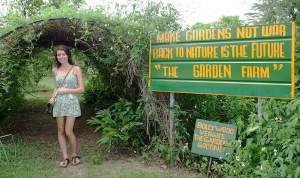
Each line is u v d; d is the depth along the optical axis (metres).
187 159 5.77
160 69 5.91
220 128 5.33
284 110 4.46
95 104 10.46
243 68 4.96
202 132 5.55
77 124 9.23
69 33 6.98
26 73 8.45
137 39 6.05
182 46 5.62
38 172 5.56
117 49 6.19
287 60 4.54
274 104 4.54
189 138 6.12
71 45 8.11
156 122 6.27
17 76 7.80
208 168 5.41
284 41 4.55
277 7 5.95
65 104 5.85
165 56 5.84
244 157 4.66
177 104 6.08
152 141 6.15
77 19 6.38
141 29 6.14
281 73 4.59
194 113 6.25
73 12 6.45
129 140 6.52
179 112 5.93
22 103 11.27
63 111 5.86
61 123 5.92
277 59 4.62
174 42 5.71
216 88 5.27
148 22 6.28
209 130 5.46
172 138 5.91
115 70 6.40
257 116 4.79
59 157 6.39
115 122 6.45
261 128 4.57
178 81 5.70
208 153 5.44
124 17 6.41
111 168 5.78
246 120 5.63
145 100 6.13
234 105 5.88
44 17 6.50
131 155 6.41
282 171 4.02
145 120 6.34
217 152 5.33
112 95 9.41
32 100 13.10
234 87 5.07
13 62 6.81
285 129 4.23
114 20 6.32
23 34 6.52
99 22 6.31
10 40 6.52
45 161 6.12
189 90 5.57
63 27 6.67
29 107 11.61
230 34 5.07
